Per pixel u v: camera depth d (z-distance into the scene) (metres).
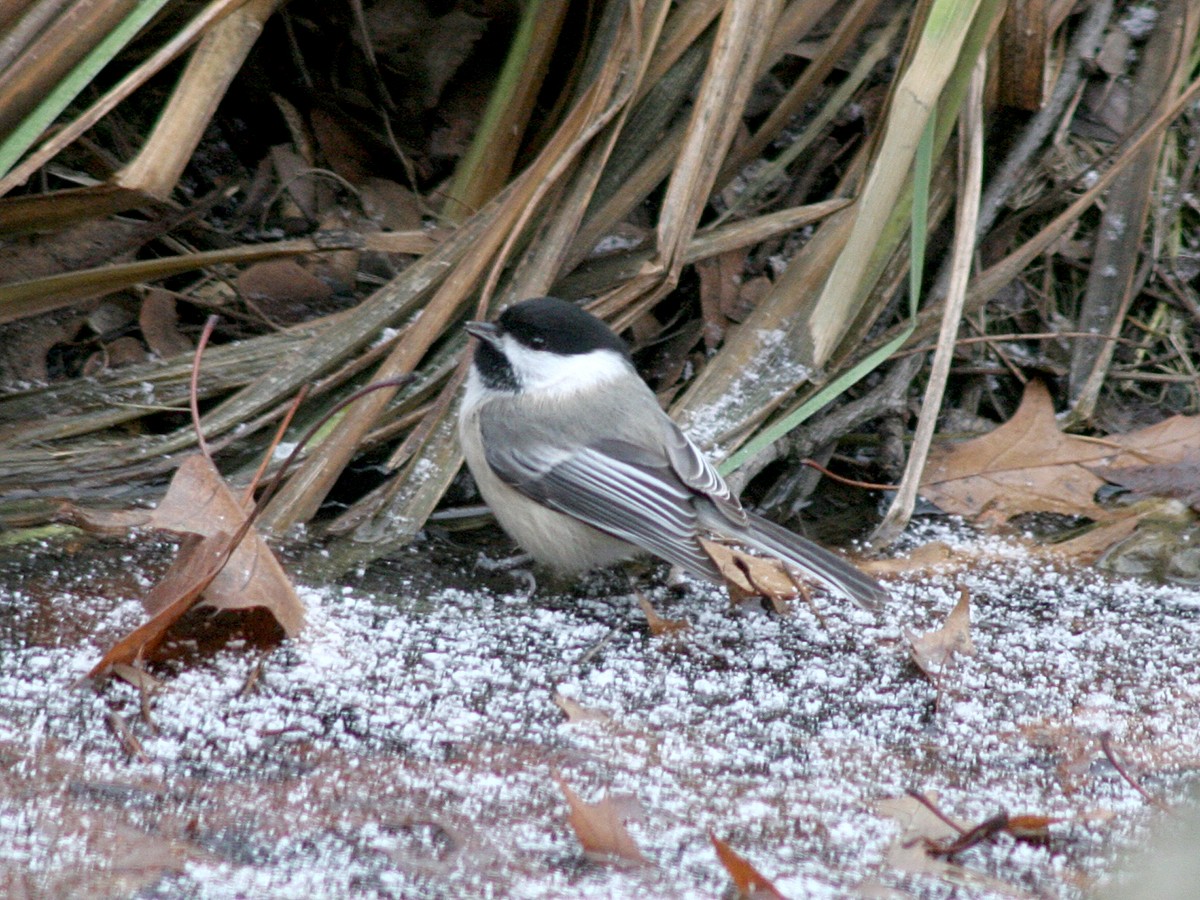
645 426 7.20
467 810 4.95
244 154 9.31
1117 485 8.75
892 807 5.18
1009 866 4.77
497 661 6.41
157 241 8.64
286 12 8.99
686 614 7.23
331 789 5.02
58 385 7.84
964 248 8.20
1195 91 8.98
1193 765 5.77
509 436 7.22
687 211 8.09
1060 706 6.31
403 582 7.25
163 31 8.80
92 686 5.65
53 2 6.77
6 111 6.78
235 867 4.38
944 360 8.05
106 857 4.36
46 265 7.98
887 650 6.88
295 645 6.27
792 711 6.12
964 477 8.74
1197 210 10.20
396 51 9.27
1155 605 7.59
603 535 7.25
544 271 8.11
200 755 5.20
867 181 8.48
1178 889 4.52
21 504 7.23
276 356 8.09
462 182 9.03
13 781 4.82
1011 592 7.66
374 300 8.12
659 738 5.74
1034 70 9.05
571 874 4.52
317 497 7.48
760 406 8.27
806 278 8.74
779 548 6.92
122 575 6.80
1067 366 9.69
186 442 7.69
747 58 8.08
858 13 8.98
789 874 4.59
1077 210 9.12
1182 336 9.94
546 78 9.38
